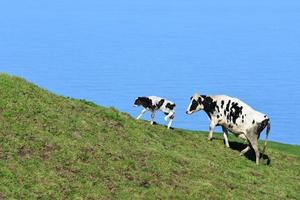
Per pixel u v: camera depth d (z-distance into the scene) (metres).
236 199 26.69
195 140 36.66
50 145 26.36
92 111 33.41
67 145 26.80
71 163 25.47
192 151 33.59
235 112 36.41
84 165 25.61
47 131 27.62
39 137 26.67
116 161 27.02
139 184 25.58
